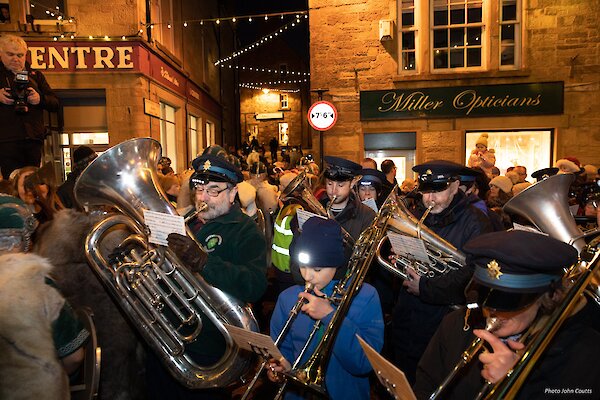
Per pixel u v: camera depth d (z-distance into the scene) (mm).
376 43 9227
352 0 9219
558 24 8766
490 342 1251
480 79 9055
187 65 14297
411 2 9172
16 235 1717
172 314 2312
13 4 8906
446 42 9242
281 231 3639
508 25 9023
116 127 9422
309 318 2014
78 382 1748
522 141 9219
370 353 1332
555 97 8875
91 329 1768
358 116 9422
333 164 3178
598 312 1474
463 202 2717
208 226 2447
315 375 1709
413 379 2725
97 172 2119
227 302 2129
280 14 9438
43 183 2643
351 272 1992
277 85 28625
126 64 9320
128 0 9250
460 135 9203
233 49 24219
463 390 1512
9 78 4117
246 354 2145
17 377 1406
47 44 9078
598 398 1219
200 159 2436
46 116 9258
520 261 1223
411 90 9227
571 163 5664
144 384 2418
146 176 2180
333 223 1929
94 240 2037
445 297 2385
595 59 8711
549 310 1252
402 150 9438
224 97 21688
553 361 1275
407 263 2639
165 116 12109
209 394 2479
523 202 2309
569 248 1264
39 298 1477
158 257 2090
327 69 9422
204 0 16875
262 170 5359
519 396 1284
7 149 4105
